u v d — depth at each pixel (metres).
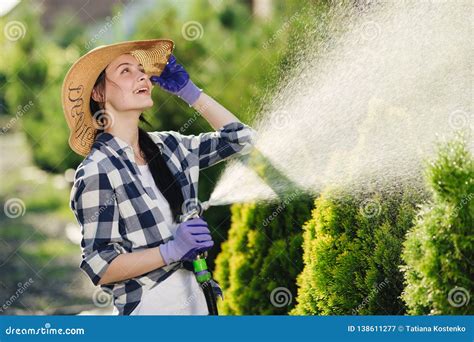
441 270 5.44
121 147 5.20
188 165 5.50
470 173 5.35
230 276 7.86
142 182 5.17
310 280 6.40
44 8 20.86
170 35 11.08
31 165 17.44
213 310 5.29
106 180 5.05
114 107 5.39
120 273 4.98
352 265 6.11
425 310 5.73
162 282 5.19
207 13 12.68
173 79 5.69
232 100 9.52
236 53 10.20
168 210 5.26
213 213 9.18
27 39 17.81
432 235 5.44
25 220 15.64
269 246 7.48
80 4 20.75
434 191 5.46
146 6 13.89
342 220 6.14
